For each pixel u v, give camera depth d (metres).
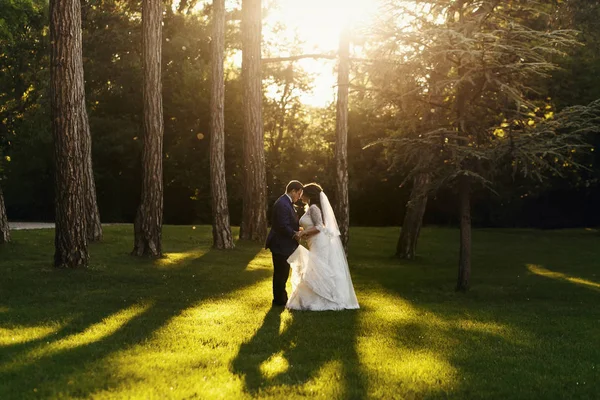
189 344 7.50
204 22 40.06
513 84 13.45
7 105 32.22
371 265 19.75
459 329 9.02
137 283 12.73
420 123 14.43
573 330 9.47
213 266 16.16
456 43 12.60
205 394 5.52
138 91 40.59
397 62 13.40
